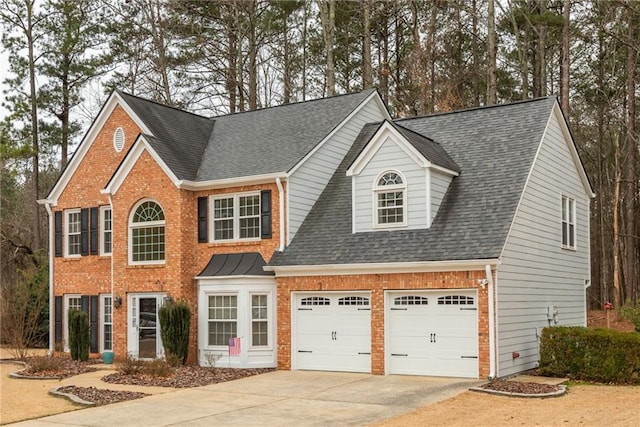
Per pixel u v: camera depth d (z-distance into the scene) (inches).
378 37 1727.4
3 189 1886.1
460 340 770.8
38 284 1268.5
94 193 1087.0
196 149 1053.2
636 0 1360.7
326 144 995.9
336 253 858.8
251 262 923.4
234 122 1125.1
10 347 1151.0
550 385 698.8
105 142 1078.4
